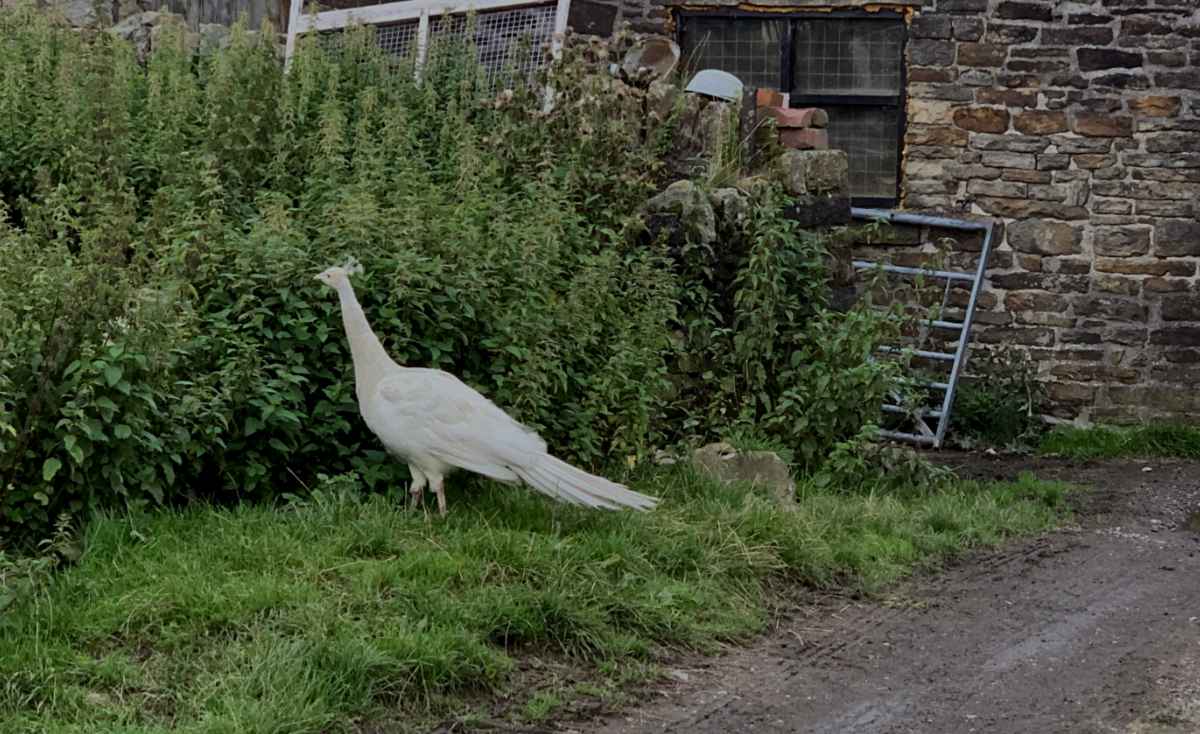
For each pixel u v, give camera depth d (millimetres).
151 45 11828
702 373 9641
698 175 10438
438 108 10781
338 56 11094
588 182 9820
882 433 11453
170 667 6340
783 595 7973
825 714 6754
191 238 8250
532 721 6449
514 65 11078
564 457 8500
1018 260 12453
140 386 7379
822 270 9852
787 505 8688
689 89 11047
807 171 10312
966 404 12031
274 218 8328
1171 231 12391
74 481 7289
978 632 7734
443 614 6973
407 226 8453
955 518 9062
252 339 7922
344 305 7738
